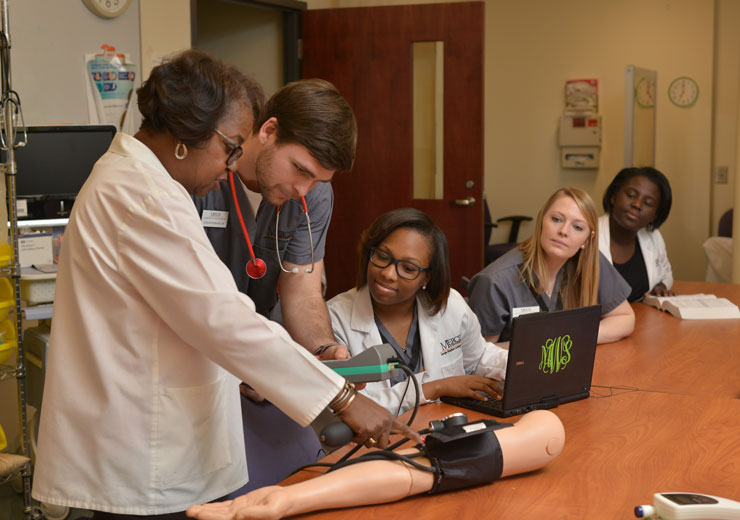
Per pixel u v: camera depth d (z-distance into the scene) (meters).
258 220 1.91
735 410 1.90
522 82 7.12
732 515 1.18
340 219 5.27
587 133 6.91
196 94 1.29
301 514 1.30
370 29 5.07
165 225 1.27
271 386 1.30
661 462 1.54
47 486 1.37
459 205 5.01
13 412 3.35
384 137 5.12
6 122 2.65
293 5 5.13
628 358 2.53
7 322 2.77
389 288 2.01
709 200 6.71
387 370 1.54
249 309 1.29
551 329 1.88
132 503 1.36
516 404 1.87
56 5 3.56
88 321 1.33
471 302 2.63
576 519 1.28
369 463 1.36
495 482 1.44
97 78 3.73
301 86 1.60
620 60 6.81
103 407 1.34
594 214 2.57
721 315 3.19
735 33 6.52
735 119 6.59
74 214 1.35
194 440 1.39
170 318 1.29
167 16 4.09
